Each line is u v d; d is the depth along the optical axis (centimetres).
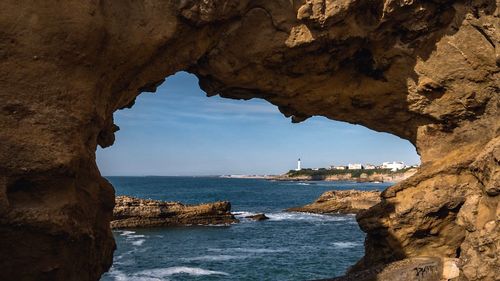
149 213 5975
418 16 1659
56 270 1149
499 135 1608
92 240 1277
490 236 1402
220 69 1712
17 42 1122
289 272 3158
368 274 1741
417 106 1888
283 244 4503
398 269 1691
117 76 1412
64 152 1151
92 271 1382
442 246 1814
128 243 4628
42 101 1151
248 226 6103
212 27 1577
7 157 1086
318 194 14888
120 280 2956
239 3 1543
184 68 1655
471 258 1459
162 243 4616
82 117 1216
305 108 1995
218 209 6394
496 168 1457
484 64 1697
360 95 1905
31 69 1140
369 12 1655
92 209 1348
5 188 1076
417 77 1808
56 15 1162
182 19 1448
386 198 1952
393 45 1752
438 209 1759
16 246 1095
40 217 1098
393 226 1844
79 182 1277
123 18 1324
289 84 1827
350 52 1739
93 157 1370
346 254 3862
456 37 1705
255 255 3850
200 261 3597
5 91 1106
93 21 1206
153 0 1388
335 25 1600
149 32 1375
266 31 1625
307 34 1611
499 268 1362
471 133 1842
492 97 1738
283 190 17575
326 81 1844
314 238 4925
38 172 1120
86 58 1223
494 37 1598
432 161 1917
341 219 7019
